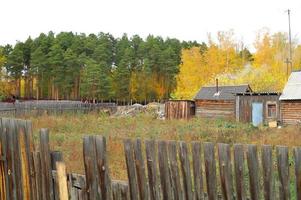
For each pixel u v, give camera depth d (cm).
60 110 4466
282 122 3462
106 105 5619
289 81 3638
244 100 3853
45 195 539
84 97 7712
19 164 571
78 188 524
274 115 3669
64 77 8219
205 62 6406
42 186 542
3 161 600
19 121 564
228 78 5488
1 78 7200
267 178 399
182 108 4338
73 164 1205
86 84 7550
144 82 8312
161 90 8550
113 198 492
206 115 4303
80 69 8344
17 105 4550
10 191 590
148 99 8525
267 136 2159
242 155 411
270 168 396
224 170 421
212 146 425
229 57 6353
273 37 6462
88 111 4853
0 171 606
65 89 8256
